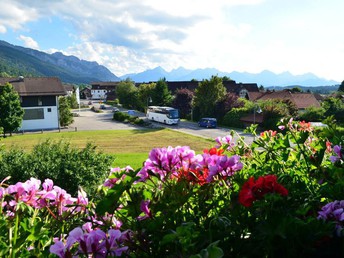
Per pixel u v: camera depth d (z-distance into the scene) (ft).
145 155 85.81
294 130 10.27
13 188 6.29
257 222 4.88
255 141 8.47
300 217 4.97
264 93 231.09
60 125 179.93
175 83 320.29
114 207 5.12
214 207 6.06
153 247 4.89
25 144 116.98
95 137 138.21
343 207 5.01
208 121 171.83
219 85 190.80
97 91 566.36
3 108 140.26
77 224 6.00
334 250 4.55
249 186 4.99
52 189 6.71
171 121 184.24
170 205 5.54
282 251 4.40
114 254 4.26
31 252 5.12
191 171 6.37
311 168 7.32
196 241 4.44
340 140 7.50
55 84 177.06
